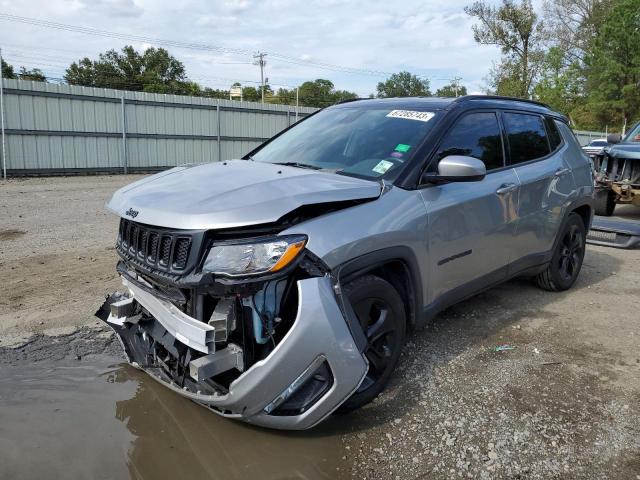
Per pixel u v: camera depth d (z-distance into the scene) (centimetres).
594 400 325
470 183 375
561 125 521
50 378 335
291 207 258
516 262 438
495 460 266
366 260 285
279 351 247
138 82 6284
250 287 245
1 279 515
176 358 279
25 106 1906
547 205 463
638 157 873
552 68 4284
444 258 350
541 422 300
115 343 384
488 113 415
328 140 387
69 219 888
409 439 281
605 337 421
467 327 432
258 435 282
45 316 423
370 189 304
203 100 2381
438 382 341
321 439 280
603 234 740
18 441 271
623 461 269
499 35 4444
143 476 249
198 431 285
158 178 336
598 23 4609
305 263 257
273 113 2645
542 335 421
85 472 250
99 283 507
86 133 2066
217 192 276
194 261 250
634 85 4016
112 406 306
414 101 407
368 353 301
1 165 1872
